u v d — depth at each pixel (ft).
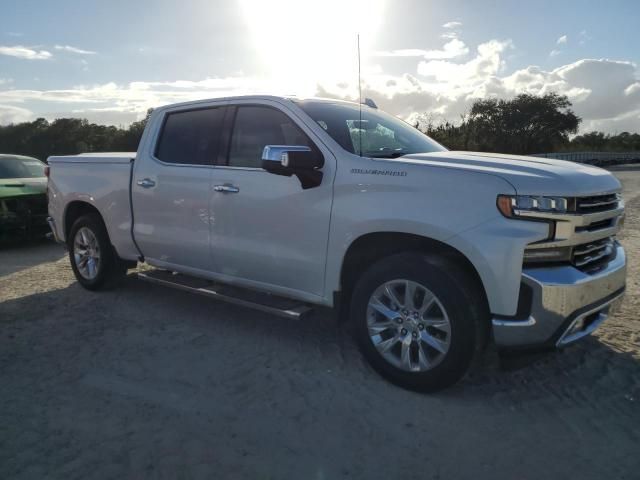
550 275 10.39
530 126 192.24
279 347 14.52
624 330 15.42
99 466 9.28
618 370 12.90
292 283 13.70
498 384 12.24
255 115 14.66
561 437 10.16
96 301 18.60
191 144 16.01
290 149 12.15
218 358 13.82
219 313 17.33
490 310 10.68
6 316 17.10
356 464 9.36
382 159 12.21
